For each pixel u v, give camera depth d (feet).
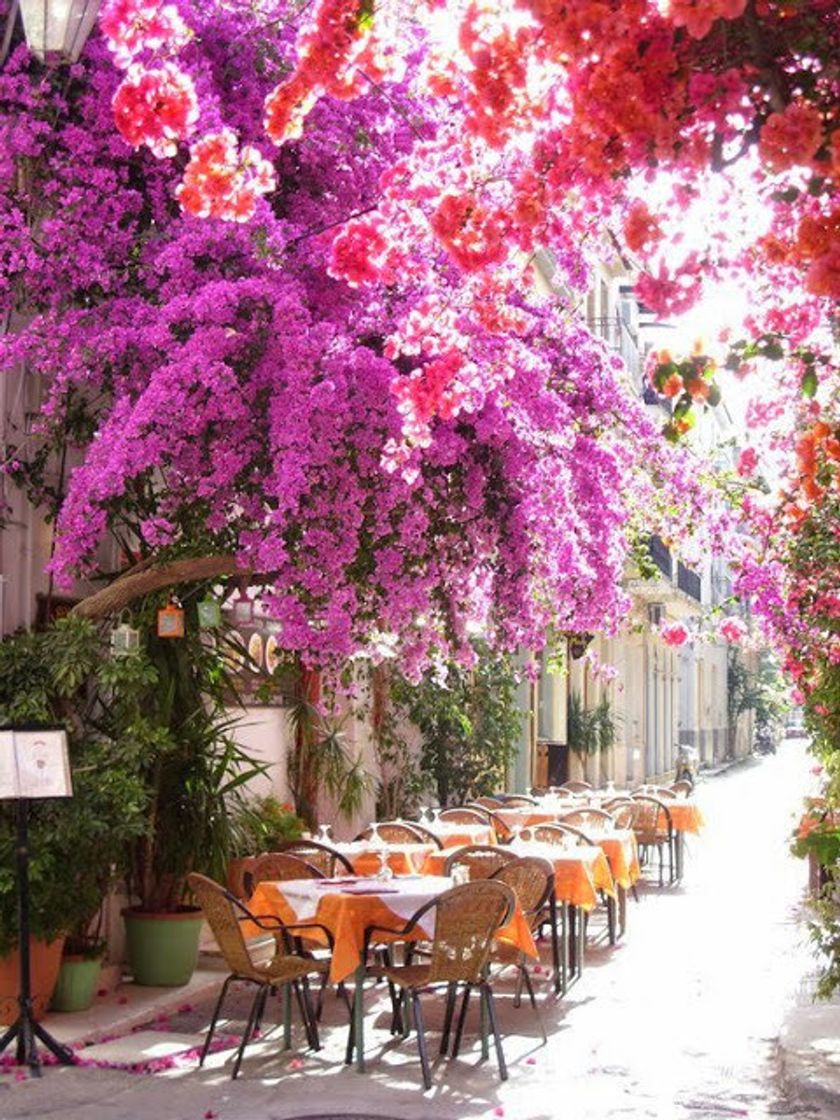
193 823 37.42
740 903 53.57
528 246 21.39
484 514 33.19
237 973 29.71
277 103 20.51
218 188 21.43
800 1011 33.06
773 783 136.77
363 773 53.72
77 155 35.12
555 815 51.29
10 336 33.91
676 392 20.94
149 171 35.53
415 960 38.63
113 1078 27.96
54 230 34.14
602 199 21.26
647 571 43.91
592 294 100.94
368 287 33.76
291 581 31.65
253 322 31.94
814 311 23.50
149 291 34.86
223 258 33.53
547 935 45.42
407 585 32.32
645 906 52.95
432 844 40.96
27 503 36.29
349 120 36.17
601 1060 29.68
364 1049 30.71
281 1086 27.55
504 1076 28.27
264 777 49.34
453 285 32.73
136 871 38.14
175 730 37.50
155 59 26.25
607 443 38.32
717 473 39.29
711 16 15.56
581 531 35.12
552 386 36.14
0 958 30.78
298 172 36.81
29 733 28.94
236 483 32.17
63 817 30.78
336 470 31.17
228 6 36.04
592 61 17.61
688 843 76.43
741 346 21.30
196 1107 25.98
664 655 141.38
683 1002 35.55
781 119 16.75
